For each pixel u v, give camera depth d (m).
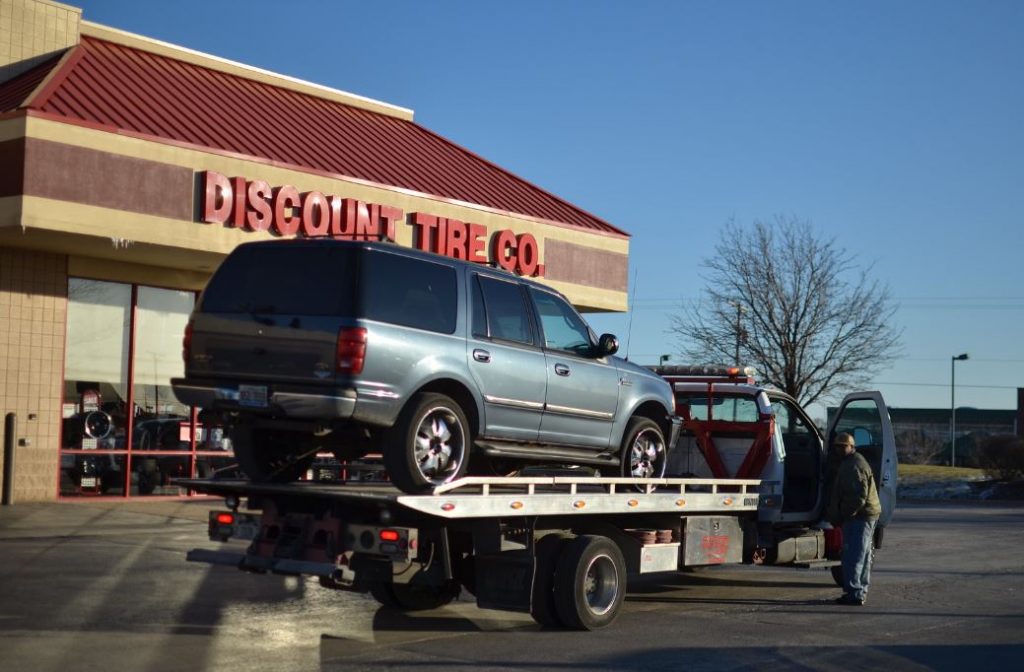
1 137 15.86
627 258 25.42
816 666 8.53
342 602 10.94
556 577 9.66
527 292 10.41
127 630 9.02
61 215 15.94
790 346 41.16
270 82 23.30
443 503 8.59
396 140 24.39
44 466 18.20
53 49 19.56
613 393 11.12
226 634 9.05
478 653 8.65
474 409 9.57
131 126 17.30
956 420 88.94
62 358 18.39
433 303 9.34
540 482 9.47
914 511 29.30
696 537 11.62
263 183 18.20
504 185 24.75
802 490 13.77
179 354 20.28
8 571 11.66
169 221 17.14
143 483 19.59
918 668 8.61
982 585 13.78
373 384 8.66
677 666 8.36
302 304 8.84
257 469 9.73
